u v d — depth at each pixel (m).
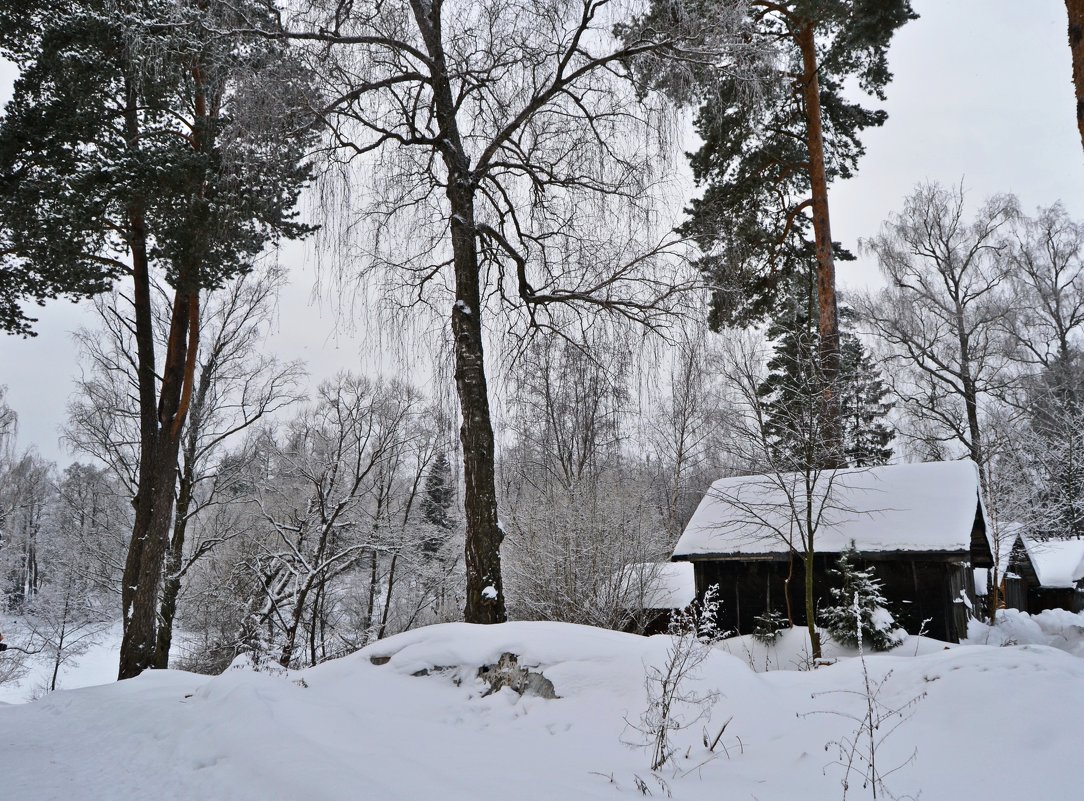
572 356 11.06
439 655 7.27
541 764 4.89
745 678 5.93
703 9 9.88
